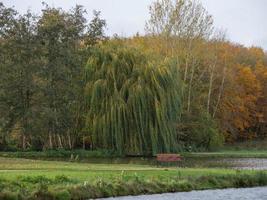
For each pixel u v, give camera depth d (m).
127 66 77.62
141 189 36.91
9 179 33.03
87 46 84.56
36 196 31.08
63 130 81.38
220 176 43.34
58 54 82.00
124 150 75.56
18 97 79.38
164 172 43.44
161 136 76.06
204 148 94.94
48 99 79.81
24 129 79.19
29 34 82.06
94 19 87.62
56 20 83.06
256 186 43.25
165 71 77.69
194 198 35.19
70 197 32.47
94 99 76.44
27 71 79.38
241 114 123.00
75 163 57.94
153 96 76.38
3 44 80.19
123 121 75.38
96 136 76.25
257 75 131.50
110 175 38.88
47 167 46.97
